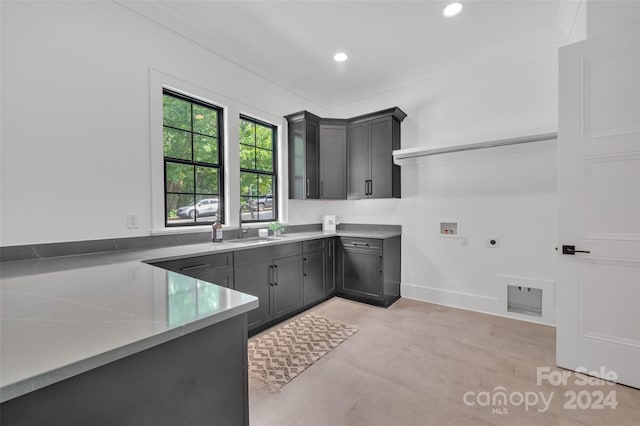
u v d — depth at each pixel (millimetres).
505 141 2613
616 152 1750
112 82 2053
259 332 2553
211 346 855
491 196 2951
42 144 1758
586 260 1863
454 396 1676
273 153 3523
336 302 3357
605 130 1778
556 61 2631
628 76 1710
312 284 3150
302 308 3025
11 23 1654
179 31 2418
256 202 3309
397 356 2125
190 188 2621
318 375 1892
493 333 2506
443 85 3254
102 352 592
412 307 3182
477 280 3049
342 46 2758
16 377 493
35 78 1729
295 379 1850
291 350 2221
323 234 3467
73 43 1875
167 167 2459
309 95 3840
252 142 3268
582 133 1846
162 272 1357
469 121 3100
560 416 1508
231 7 2219
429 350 2215
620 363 1771
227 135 2855
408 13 2307
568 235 1907
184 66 2480
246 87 3053
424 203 3391
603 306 1821
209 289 1062
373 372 1922
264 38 2617
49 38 1780
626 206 1737
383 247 3145
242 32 2525
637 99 1689
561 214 1925
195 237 2555
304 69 3176
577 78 1853
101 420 627
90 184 1951
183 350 781
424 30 2529
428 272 3371
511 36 2619
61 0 1825
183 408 785
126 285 1117
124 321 753
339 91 3732
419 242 3436
